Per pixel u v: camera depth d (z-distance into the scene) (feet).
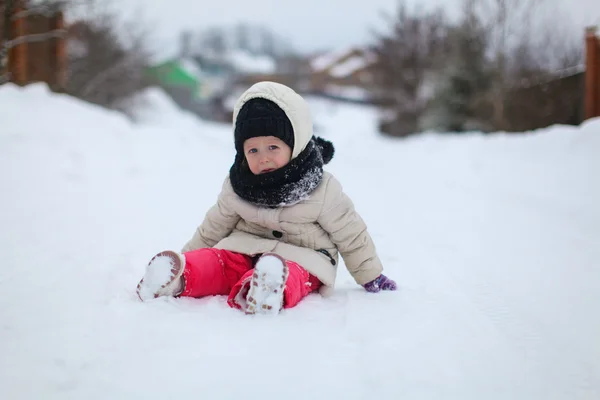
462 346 6.53
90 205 16.76
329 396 5.12
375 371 5.68
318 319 7.15
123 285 8.55
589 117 36.24
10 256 10.42
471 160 31.96
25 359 5.58
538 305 8.34
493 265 10.98
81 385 5.11
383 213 17.84
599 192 18.99
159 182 22.61
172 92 126.52
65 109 28.91
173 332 6.39
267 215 8.65
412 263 11.14
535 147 27.89
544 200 19.61
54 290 8.09
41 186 18.30
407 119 74.23
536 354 6.43
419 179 27.91
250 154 8.51
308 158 8.64
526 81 50.85
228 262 8.37
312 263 8.39
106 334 6.29
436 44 72.54
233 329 6.58
